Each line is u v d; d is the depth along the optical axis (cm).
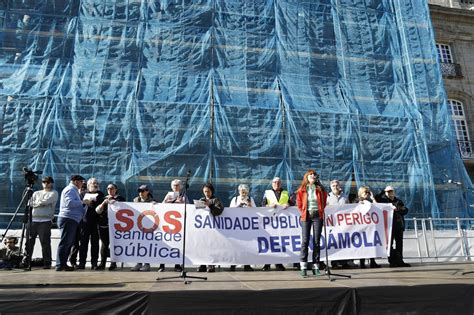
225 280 546
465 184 1284
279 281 532
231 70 1285
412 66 1404
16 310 407
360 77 1377
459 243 988
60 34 1237
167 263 691
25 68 1160
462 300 478
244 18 1370
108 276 584
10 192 1033
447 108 1373
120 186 1097
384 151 1253
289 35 1380
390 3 1519
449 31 1931
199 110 1191
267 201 775
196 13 1340
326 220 764
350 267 794
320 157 1209
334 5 1452
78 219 702
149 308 424
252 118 1211
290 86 1295
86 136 1105
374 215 786
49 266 725
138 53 1248
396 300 466
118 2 1304
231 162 1162
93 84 1175
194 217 714
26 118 1090
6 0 1241
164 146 1142
